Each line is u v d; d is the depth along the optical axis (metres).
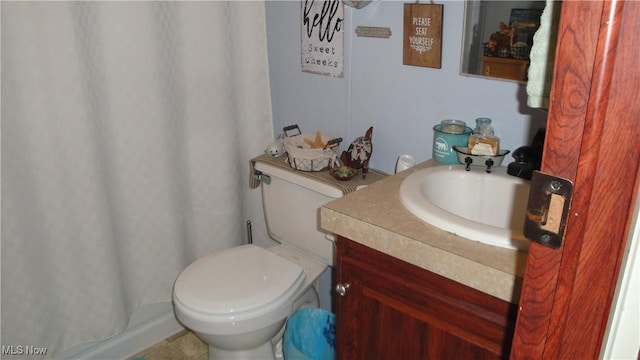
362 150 1.66
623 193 0.47
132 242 1.81
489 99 1.39
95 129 1.60
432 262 1.03
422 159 1.60
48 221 1.58
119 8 1.55
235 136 1.96
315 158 1.71
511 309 0.98
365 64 1.65
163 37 1.68
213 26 1.77
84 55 1.52
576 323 0.53
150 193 1.78
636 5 0.42
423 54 1.48
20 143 1.48
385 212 1.17
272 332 1.62
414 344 1.17
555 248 0.52
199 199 1.94
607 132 0.46
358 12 1.62
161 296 1.93
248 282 1.61
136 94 1.65
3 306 1.56
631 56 0.43
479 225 1.04
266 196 1.91
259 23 1.92
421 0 1.46
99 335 1.77
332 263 1.76
